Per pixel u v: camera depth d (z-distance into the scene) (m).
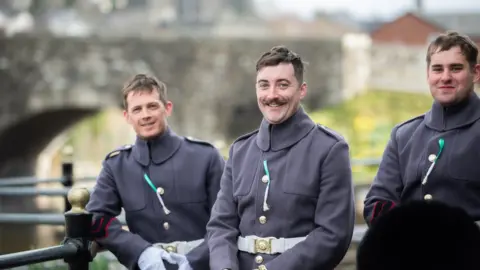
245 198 7.38
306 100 50.22
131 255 7.95
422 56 50.53
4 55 49.53
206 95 50.28
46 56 49.62
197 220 8.27
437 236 3.45
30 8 63.44
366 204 7.46
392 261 3.46
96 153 69.81
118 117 70.81
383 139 47.62
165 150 8.34
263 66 7.36
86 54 49.75
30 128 52.88
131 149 8.48
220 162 8.39
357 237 12.69
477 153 7.06
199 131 50.38
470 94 7.23
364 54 50.66
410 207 3.52
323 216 7.11
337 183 7.15
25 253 6.54
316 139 7.32
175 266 7.92
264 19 73.50
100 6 68.38
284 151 7.36
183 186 8.23
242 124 51.12
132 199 8.28
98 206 8.28
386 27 63.94
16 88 49.66
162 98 8.38
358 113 49.47
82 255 7.02
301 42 50.00
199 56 50.09
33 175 57.00
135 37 49.84
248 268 7.30
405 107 49.97
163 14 72.81
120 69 49.84
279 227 7.21
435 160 7.17
